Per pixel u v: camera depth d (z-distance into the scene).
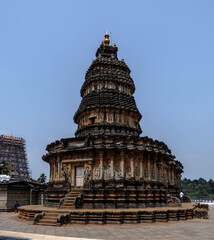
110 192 36.34
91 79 54.38
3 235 22.34
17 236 21.88
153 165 42.53
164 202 40.66
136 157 39.69
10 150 149.38
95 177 38.38
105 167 38.78
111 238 21.62
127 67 58.62
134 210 31.39
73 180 40.12
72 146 41.47
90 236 22.56
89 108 49.78
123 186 37.16
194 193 168.88
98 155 39.16
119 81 53.88
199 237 22.03
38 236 21.91
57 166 42.78
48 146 46.47
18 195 57.44
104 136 39.84
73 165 40.91
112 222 29.88
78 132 51.94
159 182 41.69
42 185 63.03
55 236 21.91
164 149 45.50
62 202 35.47
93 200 35.75
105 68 56.06
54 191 40.47
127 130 49.03
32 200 60.09
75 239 20.70
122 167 38.25
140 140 40.03
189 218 35.28
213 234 23.47
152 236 22.52
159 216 31.67
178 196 59.38
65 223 29.12
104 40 63.94
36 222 29.92
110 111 49.53
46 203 41.91
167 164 52.53
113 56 60.50
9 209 54.09
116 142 40.12
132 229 26.27
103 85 53.47
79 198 35.22
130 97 54.16
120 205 35.56
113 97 51.03
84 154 39.78
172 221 32.31
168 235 22.98
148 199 37.66
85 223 29.50
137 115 53.25
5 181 57.72
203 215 35.62
